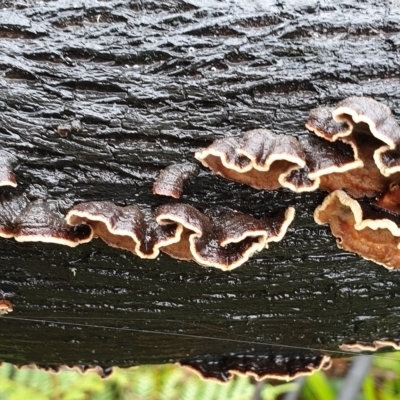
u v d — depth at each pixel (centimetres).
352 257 107
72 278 107
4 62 103
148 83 103
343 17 104
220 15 104
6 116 103
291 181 101
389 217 103
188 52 103
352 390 149
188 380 152
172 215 101
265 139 100
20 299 107
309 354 114
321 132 101
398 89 103
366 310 110
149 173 104
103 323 109
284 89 103
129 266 106
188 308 109
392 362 159
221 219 103
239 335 111
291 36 104
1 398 150
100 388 149
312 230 105
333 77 103
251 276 107
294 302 109
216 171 102
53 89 103
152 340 111
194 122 103
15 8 103
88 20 104
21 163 103
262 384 153
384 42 103
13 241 105
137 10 104
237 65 104
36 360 113
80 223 101
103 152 103
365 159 101
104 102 103
